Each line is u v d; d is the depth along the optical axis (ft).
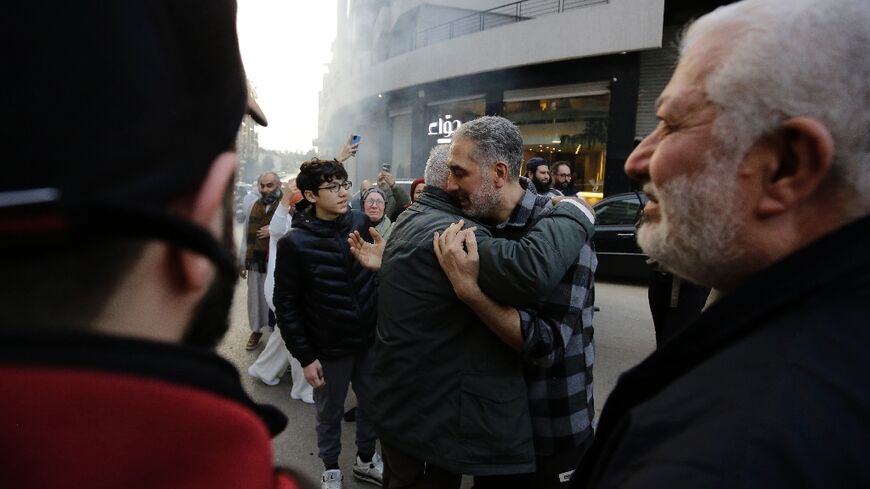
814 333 1.74
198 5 1.09
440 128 53.31
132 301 1.04
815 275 1.86
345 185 7.80
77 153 0.85
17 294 0.91
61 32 0.85
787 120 1.94
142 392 0.93
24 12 0.83
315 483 1.53
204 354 1.09
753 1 2.15
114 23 0.90
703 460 1.62
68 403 0.90
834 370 1.63
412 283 4.98
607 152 41.19
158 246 1.06
